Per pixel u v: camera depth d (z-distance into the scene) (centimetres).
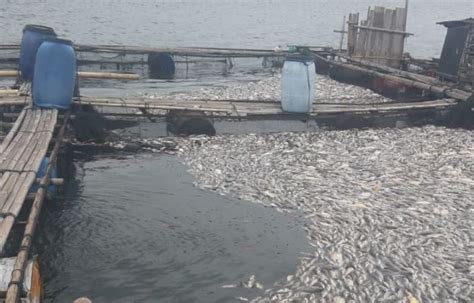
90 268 1042
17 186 1072
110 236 1177
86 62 3547
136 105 1886
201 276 1023
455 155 1753
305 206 1338
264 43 5416
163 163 1656
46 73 1686
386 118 2164
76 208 1314
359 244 1115
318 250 1105
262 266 1062
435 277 977
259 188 1453
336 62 3419
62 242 1141
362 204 1328
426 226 1201
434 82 2553
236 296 952
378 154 1752
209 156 1722
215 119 1995
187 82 3250
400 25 3167
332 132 2039
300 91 1981
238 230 1221
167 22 7362
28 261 877
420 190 1428
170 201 1373
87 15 7819
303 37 6106
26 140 1391
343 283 959
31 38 2102
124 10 9488
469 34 2491
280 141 1902
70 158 1675
